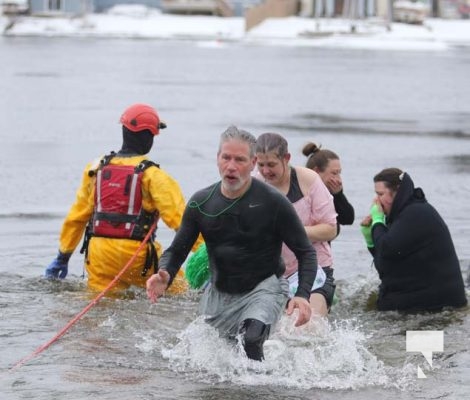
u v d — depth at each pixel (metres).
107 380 21.75
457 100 107.12
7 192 47.22
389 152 63.56
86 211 29.69
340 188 29.58
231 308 22.59
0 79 119.00
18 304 27.59
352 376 22.31
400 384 21.92
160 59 167.38
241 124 78.69
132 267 28.75
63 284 29.91
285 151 26.97
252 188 22.34
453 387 21.78
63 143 65.44
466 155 62.66
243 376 22.05
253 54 188.88
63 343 24.25
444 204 45.47
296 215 22.34
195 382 21.73
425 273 27.95
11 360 23.03
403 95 111.75
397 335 25.80
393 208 28.03
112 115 82.81
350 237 37.84
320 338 24.66
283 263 23.14
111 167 28.89
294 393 21.23
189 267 25.23
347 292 30.22
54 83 115.06
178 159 58.44
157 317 26.45
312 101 102.19
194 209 22.52
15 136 68.50
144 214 28.80
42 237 37.19
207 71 142.50
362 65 162.88
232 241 22.39
